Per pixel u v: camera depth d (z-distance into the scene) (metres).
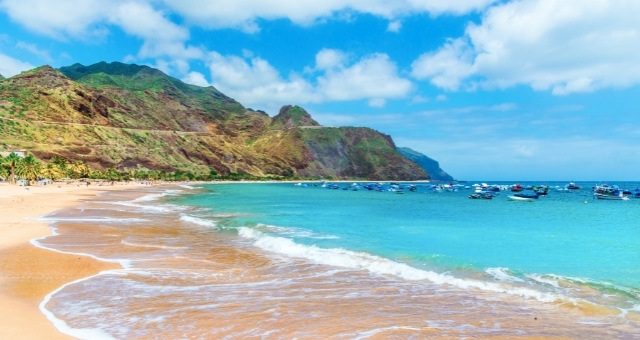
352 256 23.20
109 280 17.39
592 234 35.81
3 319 12.15
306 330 11.97
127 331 11.66
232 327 12.15
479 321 12.80
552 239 32.41
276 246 26.48
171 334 11.51
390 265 20.80
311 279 18.28
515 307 14.27
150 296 15.26
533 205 81.56
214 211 55.34
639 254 25.62
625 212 63.50
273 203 77.94
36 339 10.72
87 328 11.79
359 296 15.59
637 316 13.30
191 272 19.31
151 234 31.22
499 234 35.31
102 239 27.98
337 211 60.88
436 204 82.56
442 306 14.38
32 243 25.25
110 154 184.50
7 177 115.81
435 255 24.42
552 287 17.06
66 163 146.25
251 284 17.33
